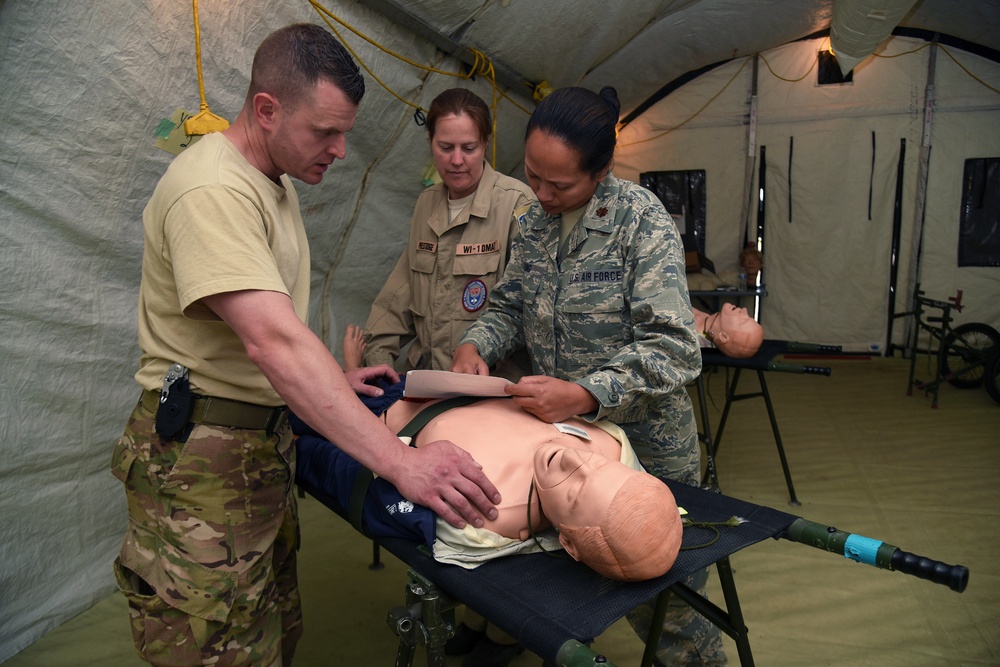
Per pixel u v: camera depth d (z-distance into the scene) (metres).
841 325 6.64
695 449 1.68
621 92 6.11
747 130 6.66
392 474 1.18
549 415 1.33
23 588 2.20
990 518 3.07
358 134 3.00
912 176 6.32
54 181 1.91
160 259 1.26
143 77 1.97
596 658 0.87
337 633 2.29
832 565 2.72
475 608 1.07
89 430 2.29
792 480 3.59
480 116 1.97
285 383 1.16
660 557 1.04
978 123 6.11
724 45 6.00
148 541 1.30
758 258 6.39
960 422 4.48
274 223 1.30
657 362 1.39
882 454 3.93
